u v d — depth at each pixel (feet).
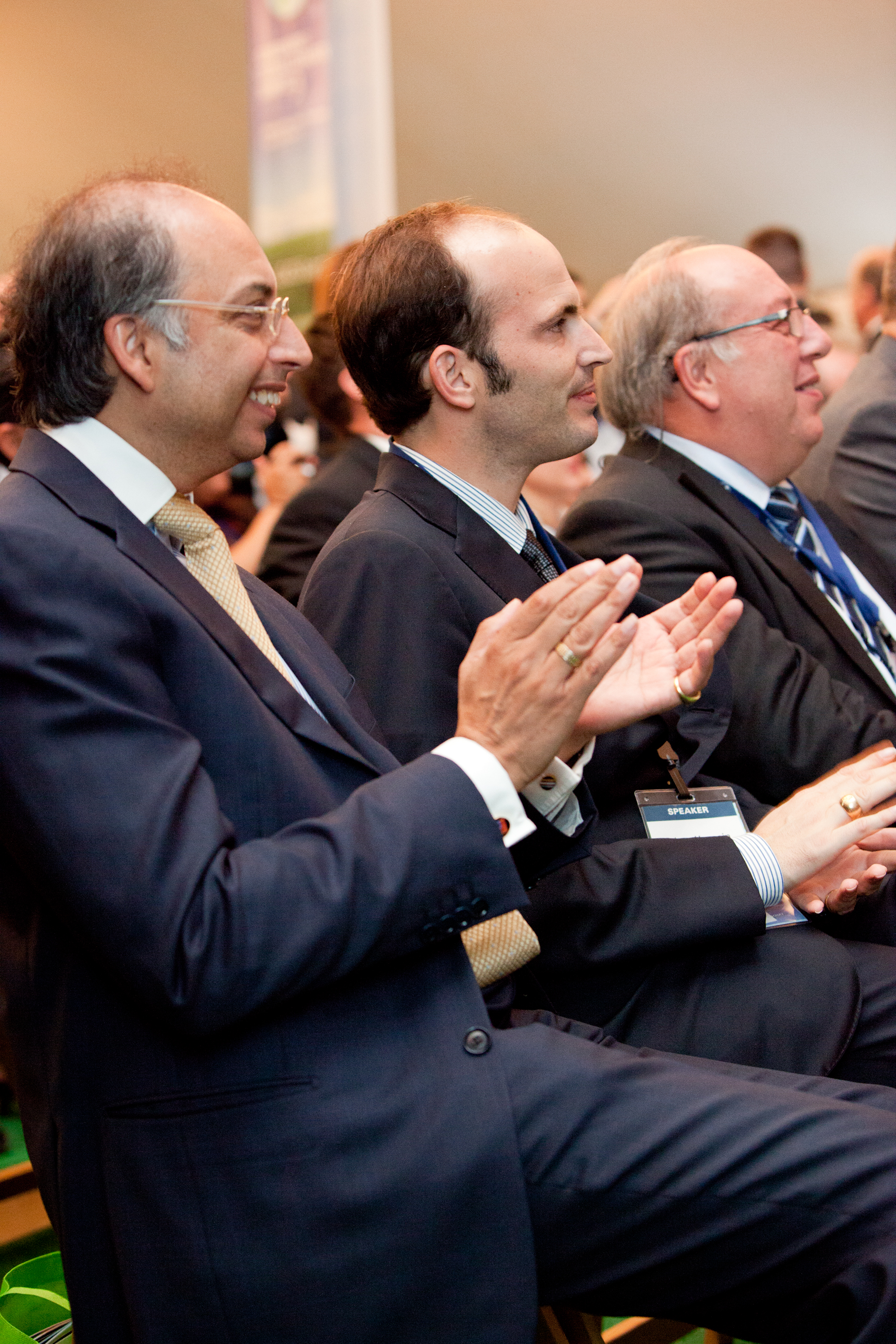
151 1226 2.69
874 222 27.71
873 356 7.97
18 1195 6.28
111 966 2.61
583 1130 2.89
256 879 2.63
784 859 4.19
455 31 22.59
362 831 2.75
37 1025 2.93
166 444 3.26
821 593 6.03
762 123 25.22
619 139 25.70
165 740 2.71
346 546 4.25
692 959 4.19
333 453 10.26
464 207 4.71
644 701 3.60
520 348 4.47
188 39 22.70
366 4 12.27
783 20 22.38
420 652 4.02
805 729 5.37
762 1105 2.96
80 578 2.78
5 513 2.87
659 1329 4.75
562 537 6.15
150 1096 2.75
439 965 2.97
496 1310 2.68
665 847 4.25
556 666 2.85
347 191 12.45
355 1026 2.83
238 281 3.24
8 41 22.67
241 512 11.92
